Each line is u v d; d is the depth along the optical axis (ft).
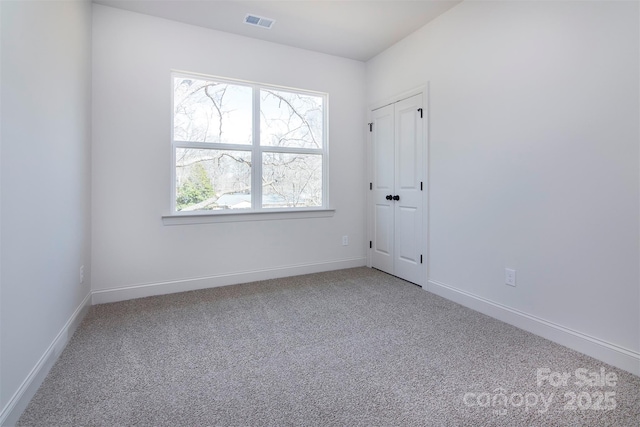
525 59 7.14
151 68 9.43
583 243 6.20
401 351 6.31
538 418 4.43
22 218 4.58
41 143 5.28
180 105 10.09
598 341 5.98
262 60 11.00
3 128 4.06
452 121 9.07
